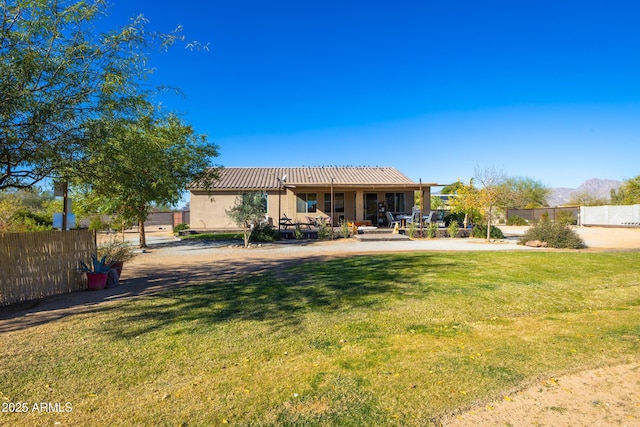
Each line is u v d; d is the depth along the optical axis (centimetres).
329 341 486
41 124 566
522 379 371
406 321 571
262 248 1605
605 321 584
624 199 3772
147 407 327
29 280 729
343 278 865
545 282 830
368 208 2614
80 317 593
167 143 1556
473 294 724
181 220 3388
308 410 319
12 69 536
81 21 598
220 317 584
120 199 1553
